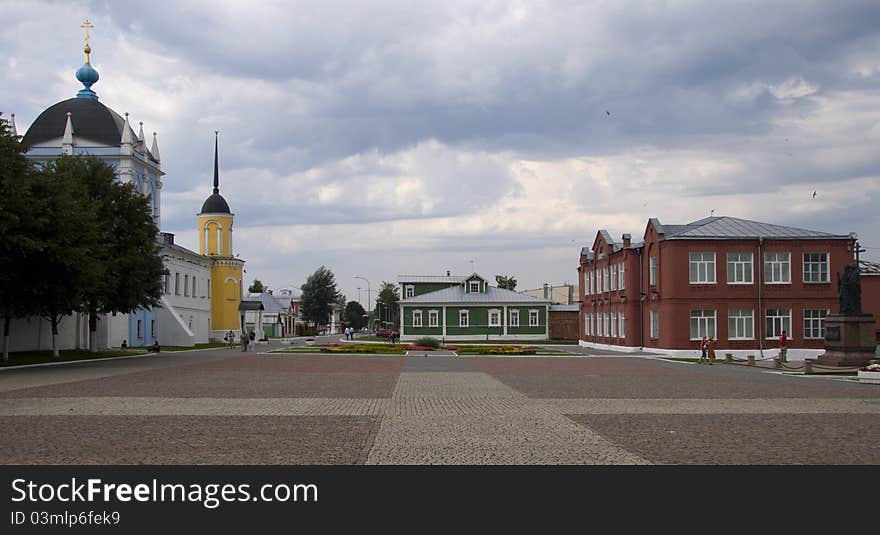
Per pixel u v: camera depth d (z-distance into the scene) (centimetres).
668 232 6247
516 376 3331
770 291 5712
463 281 9900
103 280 4425
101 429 1619
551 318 9919
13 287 3850
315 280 16012
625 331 6444
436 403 2166
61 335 5484
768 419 1820
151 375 3372
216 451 1353
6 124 3812
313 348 6656
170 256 7538
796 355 5534
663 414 1914
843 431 1614
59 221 3741
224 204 9556
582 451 1360
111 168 4847
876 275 6688
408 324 9700
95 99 7169
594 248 7644
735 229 5900
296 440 1477
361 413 1920
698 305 5659
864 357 3906
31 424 1698
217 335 9312
